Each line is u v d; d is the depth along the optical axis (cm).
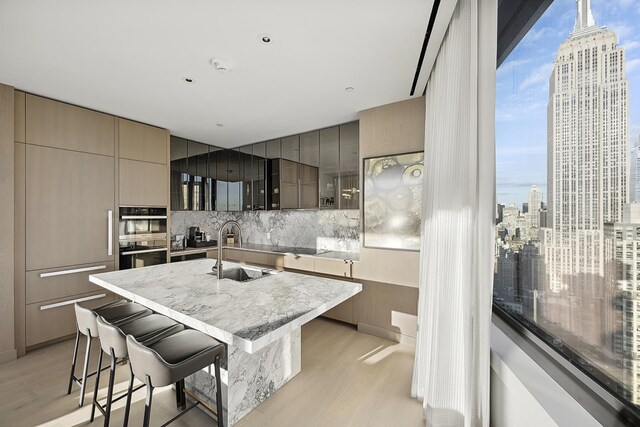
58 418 175
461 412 148
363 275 303
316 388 208
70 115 285
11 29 168
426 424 171
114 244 317
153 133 355
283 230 459
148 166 350
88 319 175
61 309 279
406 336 277
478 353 132
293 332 221
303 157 382
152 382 127
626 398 85
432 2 147
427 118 217
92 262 301
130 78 232
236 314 144
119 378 220
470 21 140
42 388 205
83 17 158
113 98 273
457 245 150
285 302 163
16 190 254
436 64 196
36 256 264
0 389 204
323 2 147
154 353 126
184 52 194
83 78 232
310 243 425
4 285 243
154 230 357
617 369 88
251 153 445
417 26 166
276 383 204
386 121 285
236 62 207
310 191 374
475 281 133
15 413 180
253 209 443
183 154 409
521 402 113
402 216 277
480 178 127
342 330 312
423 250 205
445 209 159
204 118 329
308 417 178
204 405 175
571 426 86
